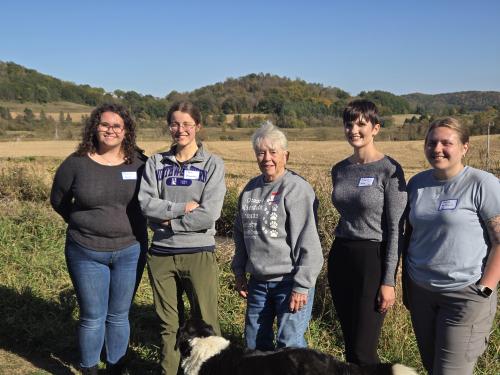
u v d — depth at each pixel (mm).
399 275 5809
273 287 4055
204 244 4406
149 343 5602
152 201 4336
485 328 3504
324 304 5848
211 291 4441
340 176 4012
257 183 4188
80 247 4559
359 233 3838
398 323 5281
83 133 4609
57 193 4617
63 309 6242
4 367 5148
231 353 3848
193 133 4414
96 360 4773
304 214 3949
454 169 3535
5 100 109812
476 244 3416
